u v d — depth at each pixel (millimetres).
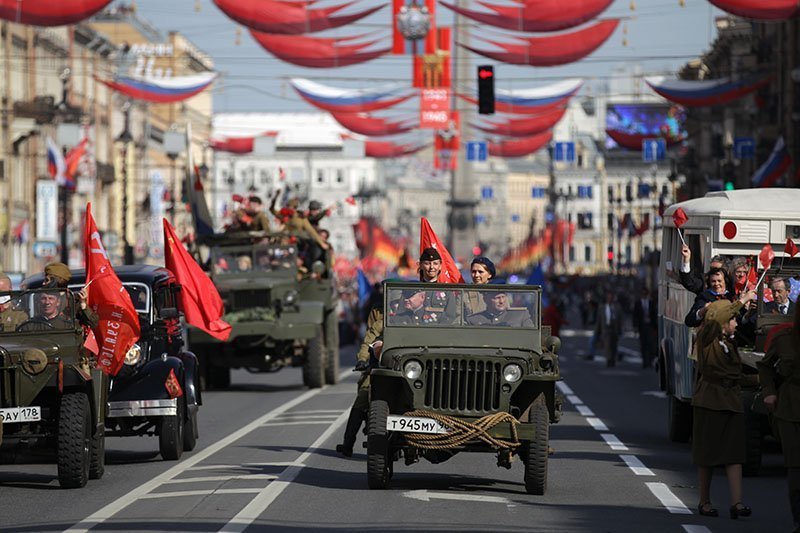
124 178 122062
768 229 36688
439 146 162750
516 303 28984
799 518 23109
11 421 28672
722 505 27156
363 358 29219
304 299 63344
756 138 139625
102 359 30391
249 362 61844
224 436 40844
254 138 158500
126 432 34844
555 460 34812
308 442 38844
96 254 30484
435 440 27125
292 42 81875
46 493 28484
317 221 65250
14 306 29859
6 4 62719
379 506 25984
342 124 118438
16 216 152375
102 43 189000
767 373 23719
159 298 35625
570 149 181125
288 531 22938
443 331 28719
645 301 83938
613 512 25781
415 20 82188
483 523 24016
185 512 25219
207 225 63344
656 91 99750
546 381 27547
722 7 59531
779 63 130500
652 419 47750
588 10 68250
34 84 157375
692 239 38500
